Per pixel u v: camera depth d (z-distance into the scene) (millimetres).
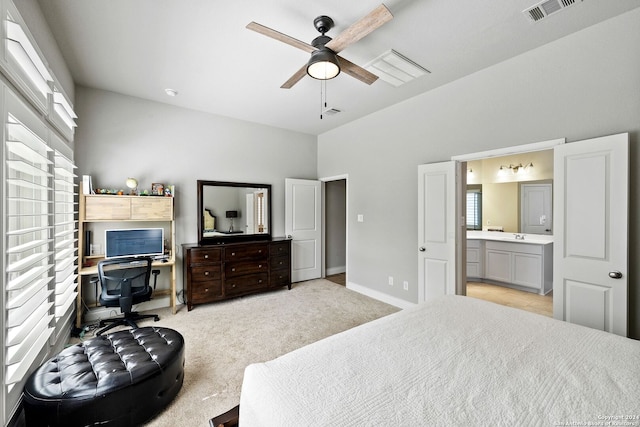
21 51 1443
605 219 2053
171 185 3648
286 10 1989
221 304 3791
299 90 3338
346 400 978
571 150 2219
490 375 1123
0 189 1281
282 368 1172
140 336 2076
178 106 3861
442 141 3203
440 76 2969
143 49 2479
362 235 4305
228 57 2609
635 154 1991
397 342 1396
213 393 1958
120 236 3309
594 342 1369
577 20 2090
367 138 4215
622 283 1976
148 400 1659
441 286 3168
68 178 2598
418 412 922
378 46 2418
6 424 1384
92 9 1970
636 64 1977
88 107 3242
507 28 2178
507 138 2654
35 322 1548
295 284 4832
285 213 4891
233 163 4371
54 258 2076
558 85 2336
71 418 1448
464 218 3211
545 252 4062
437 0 1874
